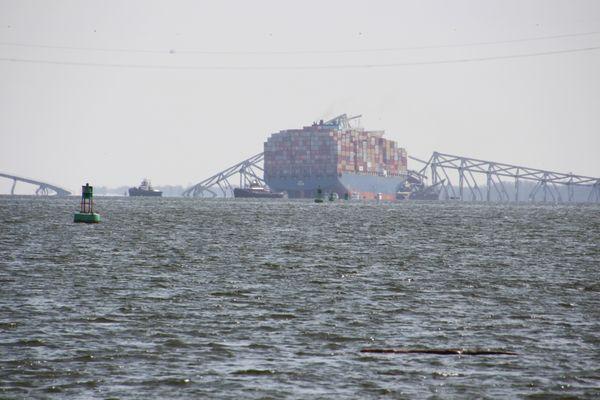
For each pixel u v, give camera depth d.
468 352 112.44
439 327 129.62
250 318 135.25
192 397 92.69
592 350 114.38
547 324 132.88
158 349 112.81
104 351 111.06
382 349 113.50
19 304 144.88
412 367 105.06
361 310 144.00
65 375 100.00
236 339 119.44
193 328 126.62
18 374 100.12
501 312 143.62
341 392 94.88
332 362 107.25
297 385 97.25
